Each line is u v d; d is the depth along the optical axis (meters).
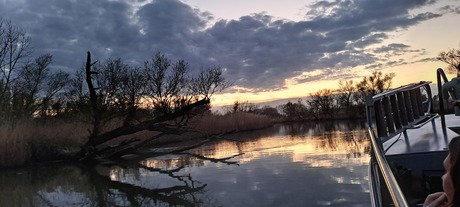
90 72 25.09
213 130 37.91
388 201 3.90
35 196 13.13
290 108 82.31
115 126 29.47
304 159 16.45
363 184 10.59
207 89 40.25
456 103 4.24
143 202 11.19
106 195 12.59
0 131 21.91
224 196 10.55
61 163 22.97
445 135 4.72
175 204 10.48
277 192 10.34
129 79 31.94
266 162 16.53
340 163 14.60
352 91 77.75
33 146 23.41
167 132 25.84
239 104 71.12
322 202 8.91
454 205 2.33
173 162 20.02
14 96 30.98
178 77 38.16
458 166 2.31
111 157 24.47
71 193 13.43
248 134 38.44
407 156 3.96
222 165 16.97
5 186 15.37
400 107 5.24
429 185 3.85
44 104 35.22
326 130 40.16
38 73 35.41
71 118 30.41
